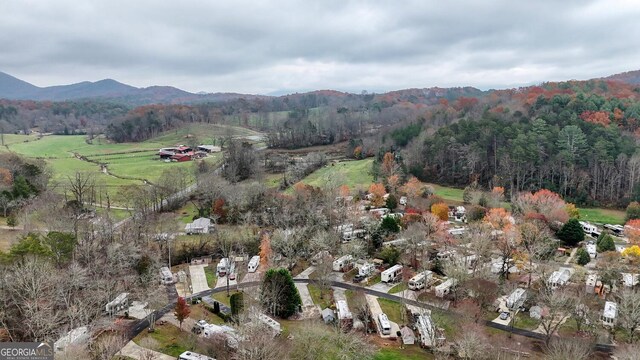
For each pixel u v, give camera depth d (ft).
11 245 357.41
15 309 264.11
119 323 294.05
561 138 636.89
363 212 540.52
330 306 349.41
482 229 459.73
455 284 359.05
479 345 266.77
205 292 363.35
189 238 468.34
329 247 435.12
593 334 306.76
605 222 556.10
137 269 366.63
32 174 591.37
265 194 578.25
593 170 621.31
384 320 315.99
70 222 426.92
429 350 290.97
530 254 403.75
